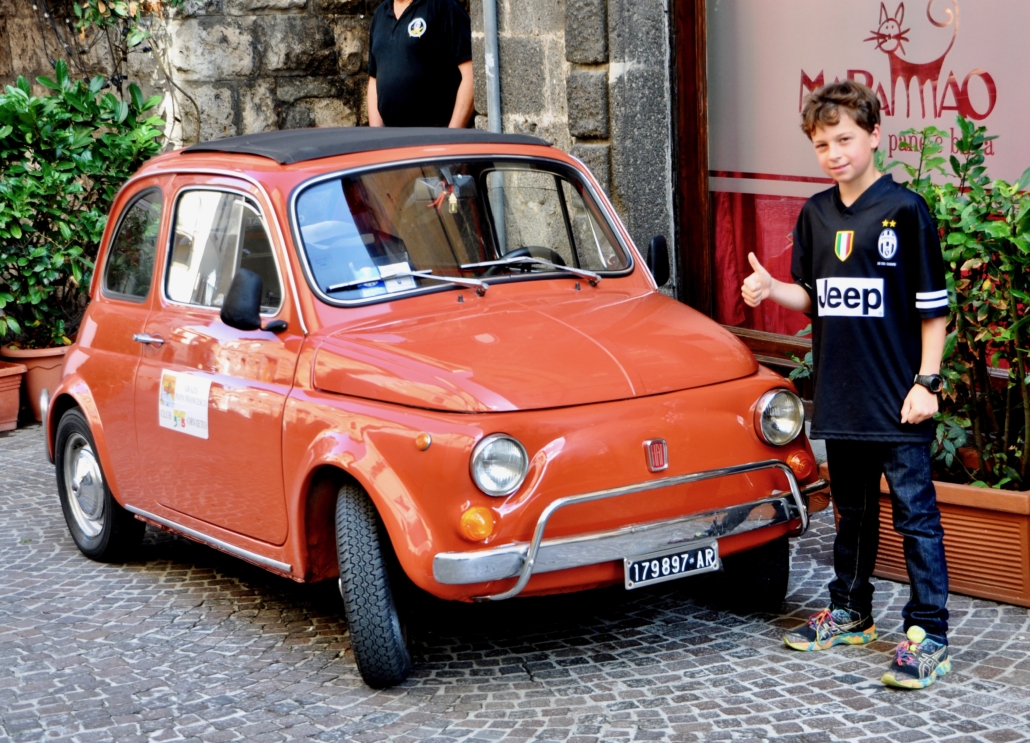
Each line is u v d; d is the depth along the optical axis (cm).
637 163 799
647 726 408
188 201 569
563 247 555
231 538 523
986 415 543
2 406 963
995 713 401
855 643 465
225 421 509
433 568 410
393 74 838
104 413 603
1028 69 636
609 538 422
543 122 848
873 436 428
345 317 488
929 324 418
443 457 410
